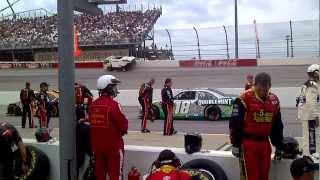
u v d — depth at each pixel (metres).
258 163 4.90
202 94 17.39
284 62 36.41
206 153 5.65
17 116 21.05
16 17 57.06
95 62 42.97
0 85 35.78
